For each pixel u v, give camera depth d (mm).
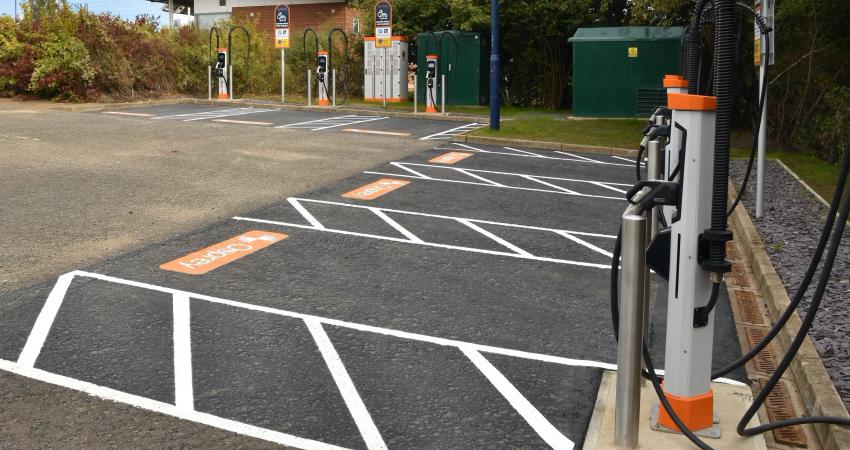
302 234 7957
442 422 3990
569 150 15539
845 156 3158
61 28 22969
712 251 3537
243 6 35500
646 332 4195
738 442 3668
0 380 4375
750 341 5246
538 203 9945
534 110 25219
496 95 17438
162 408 4086
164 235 7766
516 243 7785
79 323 5301
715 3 3500
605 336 5266
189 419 3971
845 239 7789
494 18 17203
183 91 26125
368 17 27391
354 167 12414
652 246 3705
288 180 11055
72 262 6738
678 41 20859
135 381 4414
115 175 11023
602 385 4430
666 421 3756
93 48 23438
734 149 15789
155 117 19469
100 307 5629
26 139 14414
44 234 7660
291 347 4957
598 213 9414
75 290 5996
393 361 4766
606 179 12086
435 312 5672
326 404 4168
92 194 9664
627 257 3477
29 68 23172
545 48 25938
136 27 25203
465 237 7988
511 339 5172
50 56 22781
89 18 23391
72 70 22672
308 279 6422
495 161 13633
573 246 7730
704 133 3479
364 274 6598
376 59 26438
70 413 4008
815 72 16016
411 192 10453
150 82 24984
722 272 3512
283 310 5652
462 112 23062
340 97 27516
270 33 34938
